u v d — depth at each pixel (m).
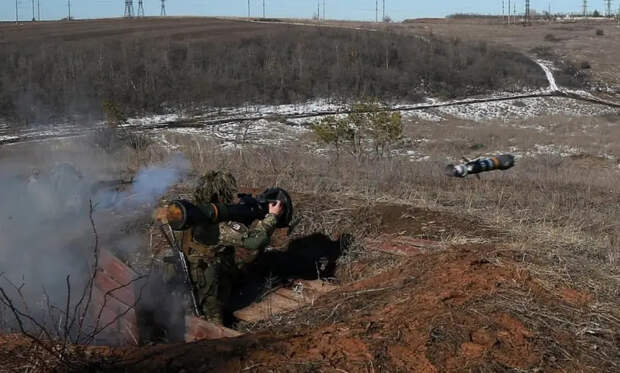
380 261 6.11
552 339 3.92
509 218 7.20
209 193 5.40
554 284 4.77
